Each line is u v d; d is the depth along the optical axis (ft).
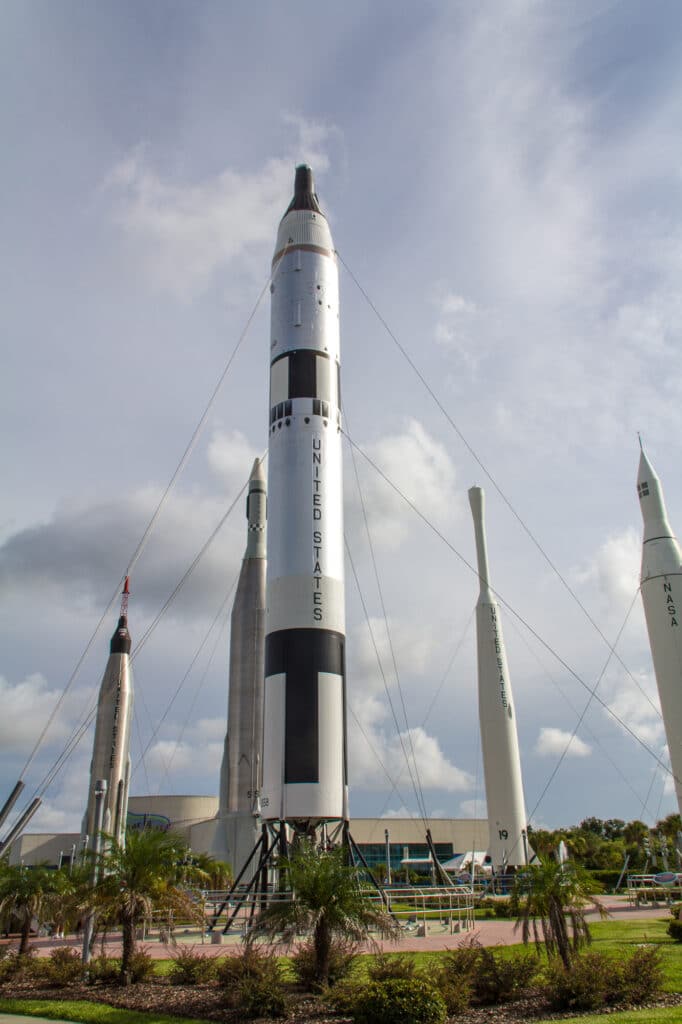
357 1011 46.50
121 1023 50.78
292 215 138.21
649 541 166.20
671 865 243.19
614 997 52.70
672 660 155.74
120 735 177.58
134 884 67.05
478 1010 51.62
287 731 104.53
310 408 121.70
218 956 73.31
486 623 200.44
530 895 59.93
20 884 86.43
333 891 57.98
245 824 174.60
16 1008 56.44
